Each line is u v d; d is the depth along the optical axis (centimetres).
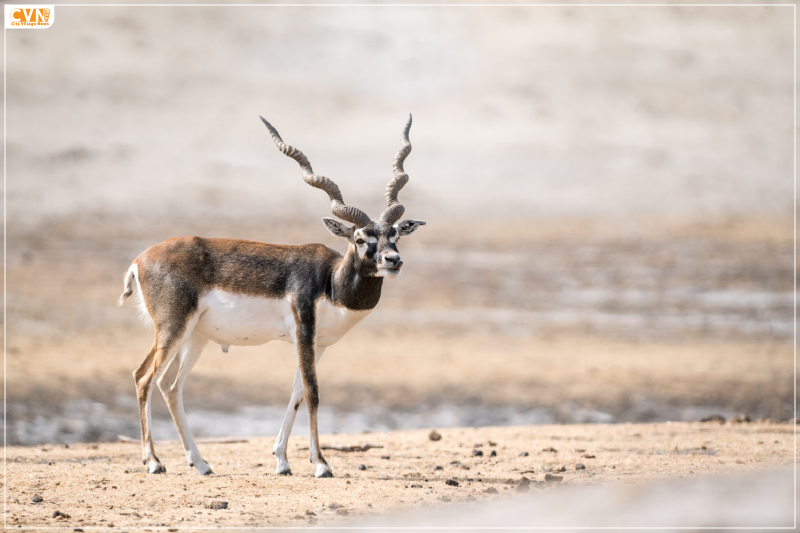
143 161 13050
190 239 2306
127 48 17462
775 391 4794
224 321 2275
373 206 11706
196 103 15788
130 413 4097
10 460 2636
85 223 10056
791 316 7000
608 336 6306
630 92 17675
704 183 13650
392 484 2166
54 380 4509
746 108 17488
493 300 7431
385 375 5056
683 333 6419
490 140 15150
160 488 2091
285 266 2286
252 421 4112
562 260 8931
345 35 19012
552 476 2203
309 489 2089
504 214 11512
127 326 6122
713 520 1443
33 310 6394
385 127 15562
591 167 14188
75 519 1733
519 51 19112
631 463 2505
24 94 14962
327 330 2306
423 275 8206
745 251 9475
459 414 4384
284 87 16875
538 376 5103
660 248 9556
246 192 12100
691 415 4391
